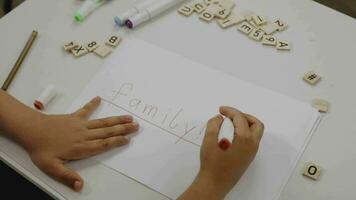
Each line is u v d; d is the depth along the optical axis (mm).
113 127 683
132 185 641
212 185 608
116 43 806
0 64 789
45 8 872
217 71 754
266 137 666
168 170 647
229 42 801
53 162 652
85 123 689
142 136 684
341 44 783
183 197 605
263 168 638
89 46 805
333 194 613
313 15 831
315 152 651
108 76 762
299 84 732
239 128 627
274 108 699
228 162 613
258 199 613
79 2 879
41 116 701
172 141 674
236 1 863
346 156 646
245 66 761
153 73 758
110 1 880
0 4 1566
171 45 800
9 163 675
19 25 846
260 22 820
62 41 818
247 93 720
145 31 828
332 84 729
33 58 795
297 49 781
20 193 974
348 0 1502
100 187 641
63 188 645
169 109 709
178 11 853
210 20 833
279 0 859
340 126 678
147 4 847
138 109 714
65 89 754
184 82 742
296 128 673
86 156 666
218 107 706
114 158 666
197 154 658
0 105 704
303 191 617
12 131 687
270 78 742
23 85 761
